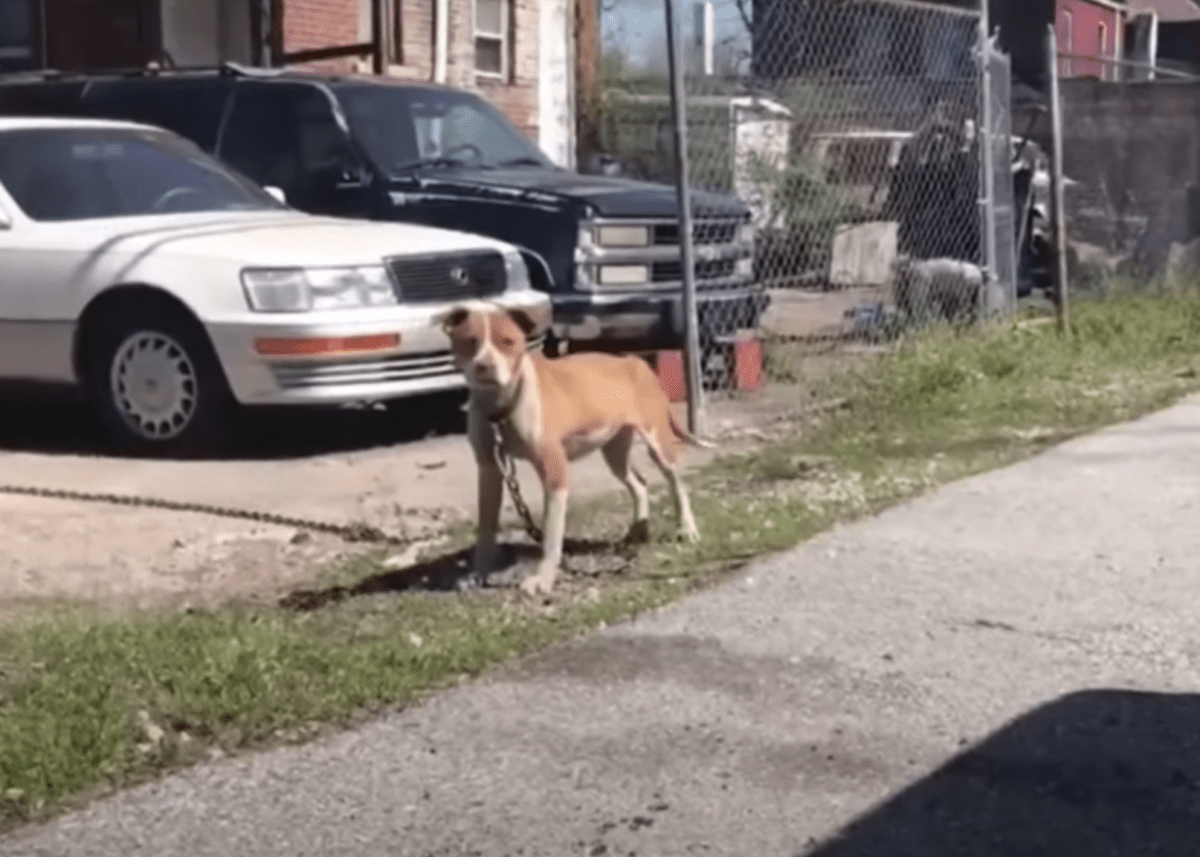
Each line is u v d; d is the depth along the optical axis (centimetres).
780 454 1177
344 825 700
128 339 1188
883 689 816
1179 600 908
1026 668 835
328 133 1349
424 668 823
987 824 703
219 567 970
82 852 673
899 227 1664
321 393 1161
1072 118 1928
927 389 1332
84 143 1264
